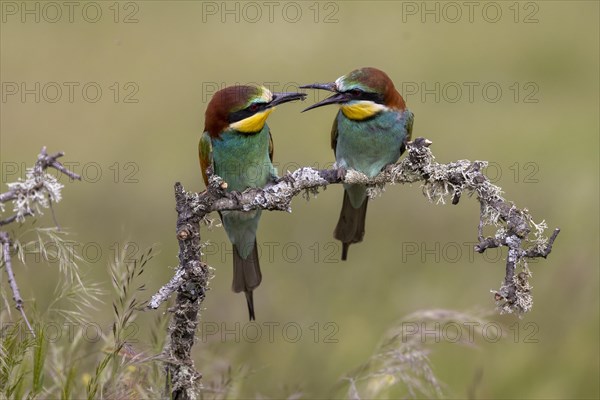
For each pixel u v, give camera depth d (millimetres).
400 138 9820
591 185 15242
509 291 6594
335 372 10898
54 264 10938
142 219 13859
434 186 7434
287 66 20094
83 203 14281
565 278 12086
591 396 10883
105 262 11797
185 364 6656
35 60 19500
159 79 19547
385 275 12938
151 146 17328
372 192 7789
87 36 20328
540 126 18312
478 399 10359
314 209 14352
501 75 20484
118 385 7051
